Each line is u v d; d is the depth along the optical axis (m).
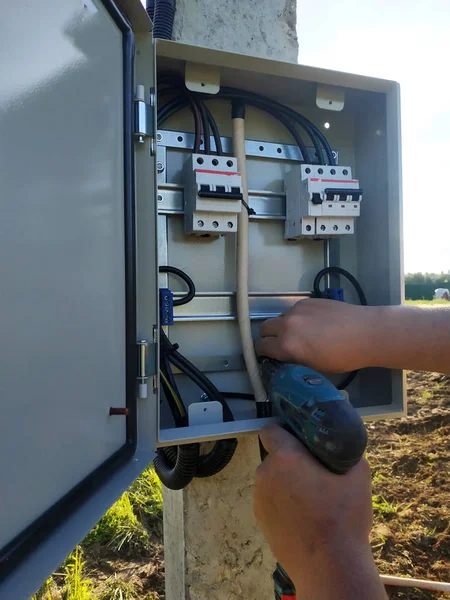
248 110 0.92
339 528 0.43
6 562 0.32
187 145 0.86
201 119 0.84
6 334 0.32
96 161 0.49
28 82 0.35
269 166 0.94
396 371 0.81
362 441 0.49
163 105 0.84
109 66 0.54
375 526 1.78
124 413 0.53
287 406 0.59
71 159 0.43
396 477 2.14
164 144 0.84
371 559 0.42
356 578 0.39
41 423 0.37
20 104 0.34
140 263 0.62
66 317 0.42
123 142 0.58
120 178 0.57
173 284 0.84
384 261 0.87
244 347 0.81
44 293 0.38
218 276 0.88
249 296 0.89
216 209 0.77
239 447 0.96
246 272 0.83
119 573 1.51
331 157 0.91
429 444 2.41
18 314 0.34
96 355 0.49
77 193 0.44
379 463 2.26
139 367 0.60
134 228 0.60
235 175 0.79
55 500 0.40
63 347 0.41
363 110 0.94
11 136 0.33
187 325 0.85
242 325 0.82
